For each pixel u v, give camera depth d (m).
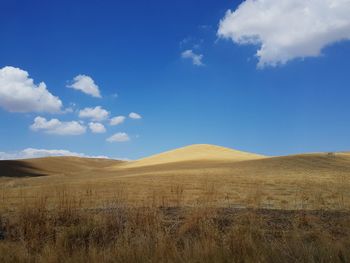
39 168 153.75
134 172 73.62
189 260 7.76
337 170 66.88
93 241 9.28
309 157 84.00
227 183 36.00
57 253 8.47
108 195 19.19
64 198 13.09
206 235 9.20
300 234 9.59
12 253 8.57
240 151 143.88
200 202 12.52
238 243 8.45
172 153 133.75
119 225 10.41
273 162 78.00
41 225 10.43
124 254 8.19
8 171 134.25
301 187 29.95
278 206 16.86
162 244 8.38
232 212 12.41
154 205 11.69
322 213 12.99
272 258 7.78
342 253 7.92
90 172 83.00
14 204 15.81
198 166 81.69
